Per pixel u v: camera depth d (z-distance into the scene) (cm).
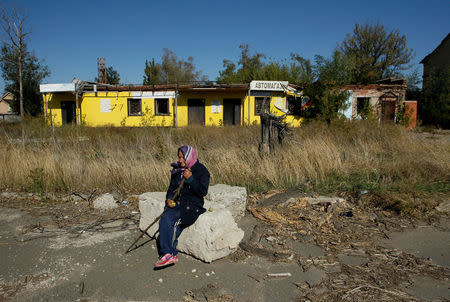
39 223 523
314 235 468
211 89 2208
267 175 716
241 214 533
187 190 386
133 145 1055
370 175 739
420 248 427
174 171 390
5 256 410
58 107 2386
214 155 855
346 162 822
